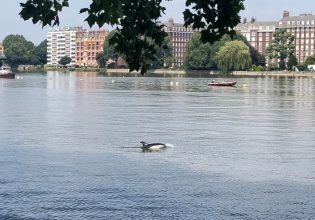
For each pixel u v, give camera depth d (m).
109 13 12.30
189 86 145.88
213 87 141.50
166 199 27.12
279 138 47.12
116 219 24.14
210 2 14.54
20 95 101.25
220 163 36.06
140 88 133.00
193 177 31.89
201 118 62.78
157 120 60.09
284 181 31.16
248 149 41.47
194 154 39.28
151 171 33.47
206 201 26.92
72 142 44.12
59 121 58.47
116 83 162.50
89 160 36.69
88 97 97.62
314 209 25.89
